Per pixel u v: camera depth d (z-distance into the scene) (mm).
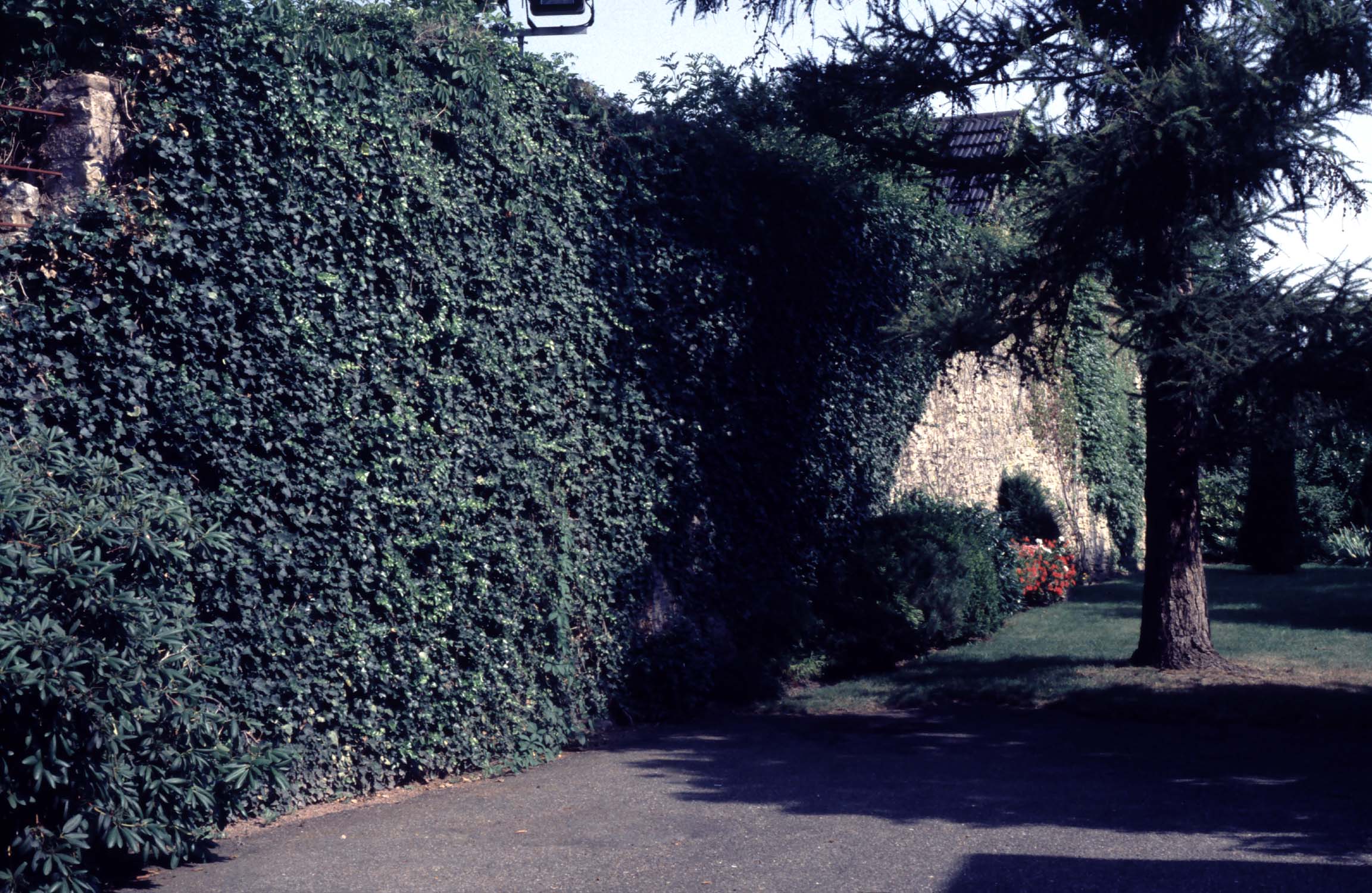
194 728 5359
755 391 11867
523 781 7973
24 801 4707
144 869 5820
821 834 6340
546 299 9016
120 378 5988
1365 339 8852
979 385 18047
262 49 6773
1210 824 6398
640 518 10234
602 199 9664
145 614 4934
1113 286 11289
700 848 6102
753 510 11789
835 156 12688
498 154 8477
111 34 6344
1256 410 9914
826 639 12602
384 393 7457
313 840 6383
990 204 15719
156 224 6203
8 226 5863
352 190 7277
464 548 8156
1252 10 10070
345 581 7188
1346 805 6801
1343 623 14484
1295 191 9758
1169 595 11367
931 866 5691
